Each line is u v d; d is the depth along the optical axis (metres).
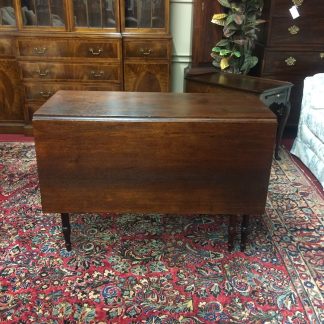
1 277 1.68
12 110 3.35
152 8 3.04
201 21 3.21
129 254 1.85
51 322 1.45
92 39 3.04
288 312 1.51
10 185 2.49
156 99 1.91
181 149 1.63
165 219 2.16
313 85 2.69
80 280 1.67
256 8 2.97
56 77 3.16
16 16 3.01
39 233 2.00
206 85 2.78
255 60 3.13
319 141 2.57
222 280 1.69
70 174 1.66
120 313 1.50
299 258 1.84
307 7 2.96
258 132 1.61
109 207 1.72
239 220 2.15
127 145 1.62
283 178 2.65
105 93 2.01
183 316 1.49
